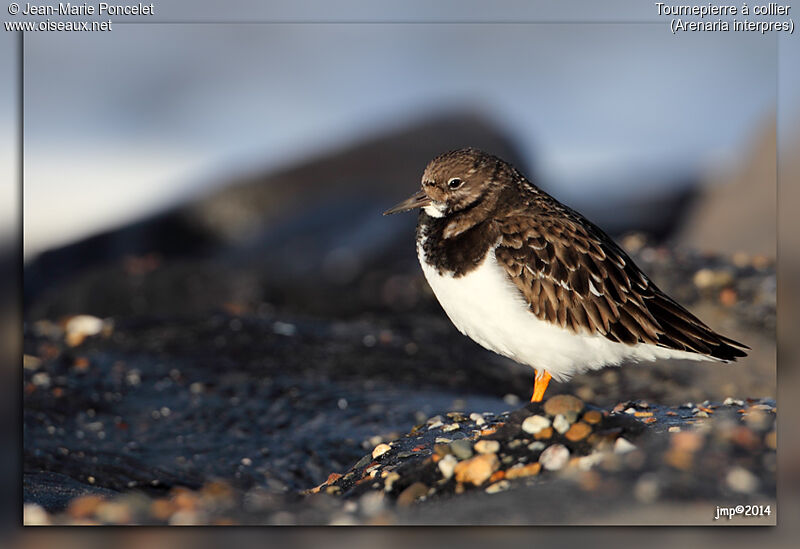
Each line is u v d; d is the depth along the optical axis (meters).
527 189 8.55
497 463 6.71
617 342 8.15
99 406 10.85
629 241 16.00
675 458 6.44
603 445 6.71
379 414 10.71
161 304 19.52
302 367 12.24
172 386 11.51
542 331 8.05
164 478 9.15
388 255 20.34
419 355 12.93
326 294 19.41
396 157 24.98
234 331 13.50
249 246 21.86
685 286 14.23
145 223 22.84
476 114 26.38
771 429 6.82
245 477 9.25
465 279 8.20
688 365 12.66
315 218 22.67
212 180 25.12
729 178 21.38
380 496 6.79
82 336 13.29
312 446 9.93
